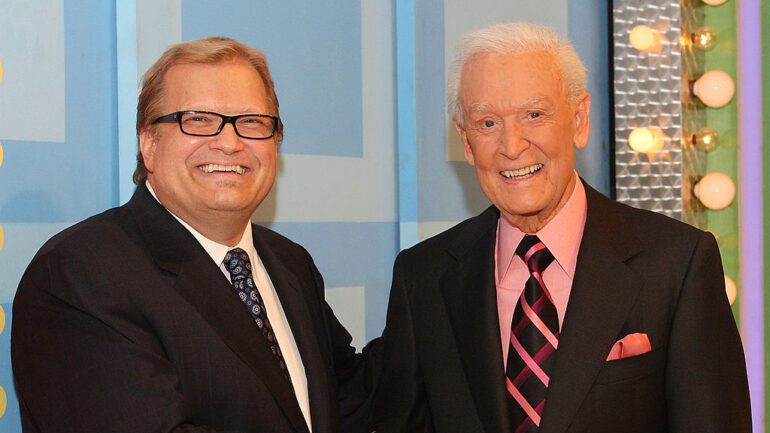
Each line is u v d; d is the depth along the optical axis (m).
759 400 2.77
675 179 2.78
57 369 1.33
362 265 2.29
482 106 1.47
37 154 1.74
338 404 1.71
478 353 1.51
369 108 2.30
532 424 1.43
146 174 1.62
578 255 1.51
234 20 2.01
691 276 1.44
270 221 2.08
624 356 1.41
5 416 1.69
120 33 1.83
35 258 1.43
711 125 2.84
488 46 1.49
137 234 1.48
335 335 1.82
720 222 2.83
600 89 2.79
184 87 1.48
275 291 1.65
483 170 1.51
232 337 1.42
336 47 2.22
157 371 1.31
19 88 1.71
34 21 1.74
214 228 1.53
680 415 1.40
